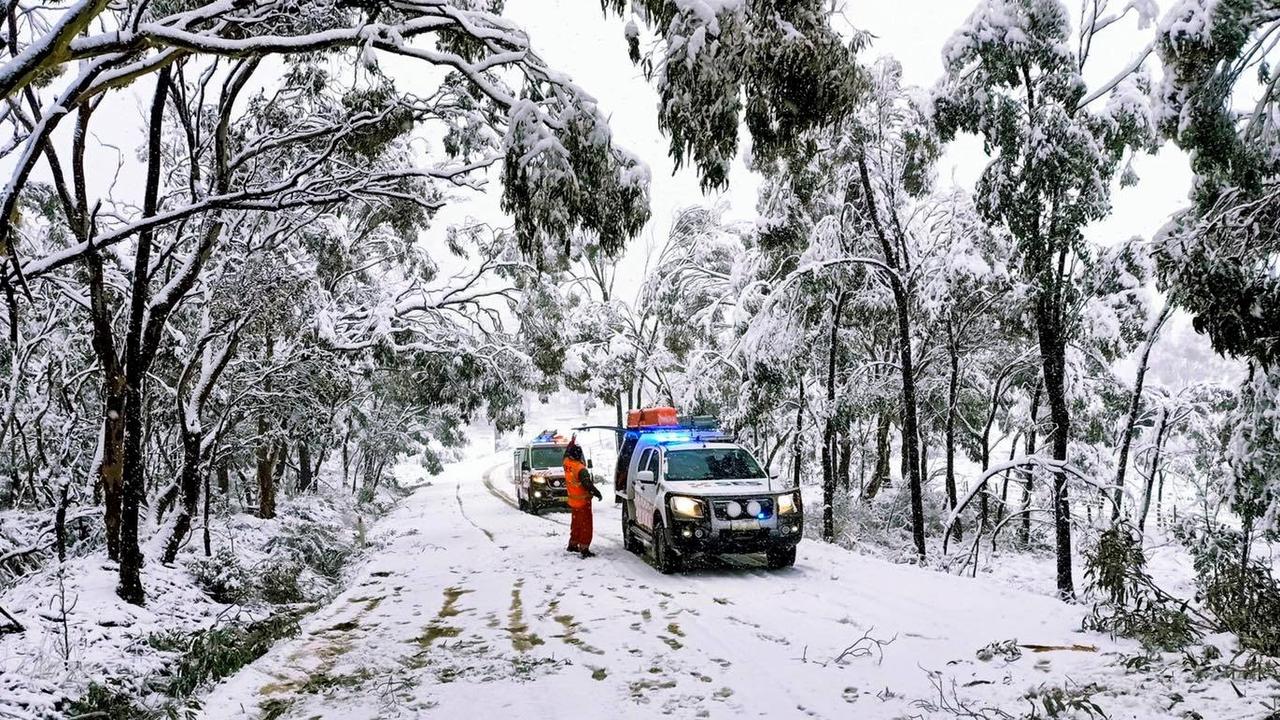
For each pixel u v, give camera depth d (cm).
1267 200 912
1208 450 2050
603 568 1223
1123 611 710
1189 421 2120
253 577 1256
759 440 2683
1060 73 1297
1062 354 1460
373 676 668
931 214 1916
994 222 1416
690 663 675
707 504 1123
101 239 669
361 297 2186
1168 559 2009
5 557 1073
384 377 2816
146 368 1009
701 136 577
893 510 2489
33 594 923
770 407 1922
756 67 582
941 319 1828
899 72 1656
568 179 649
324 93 1347
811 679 617
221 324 1221
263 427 1831
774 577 1095
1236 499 1070
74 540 1422
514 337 2531
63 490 1234
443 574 1255
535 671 668
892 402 2152
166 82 912
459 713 563
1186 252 954
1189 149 998
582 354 3144
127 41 477
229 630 874
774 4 576
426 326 1984
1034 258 1362
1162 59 972
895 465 4109
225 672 733
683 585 1058
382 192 883
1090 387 2119
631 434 1559
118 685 705
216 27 643
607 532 1752
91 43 468
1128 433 1867
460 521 2284
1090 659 634
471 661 707
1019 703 542
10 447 1675
